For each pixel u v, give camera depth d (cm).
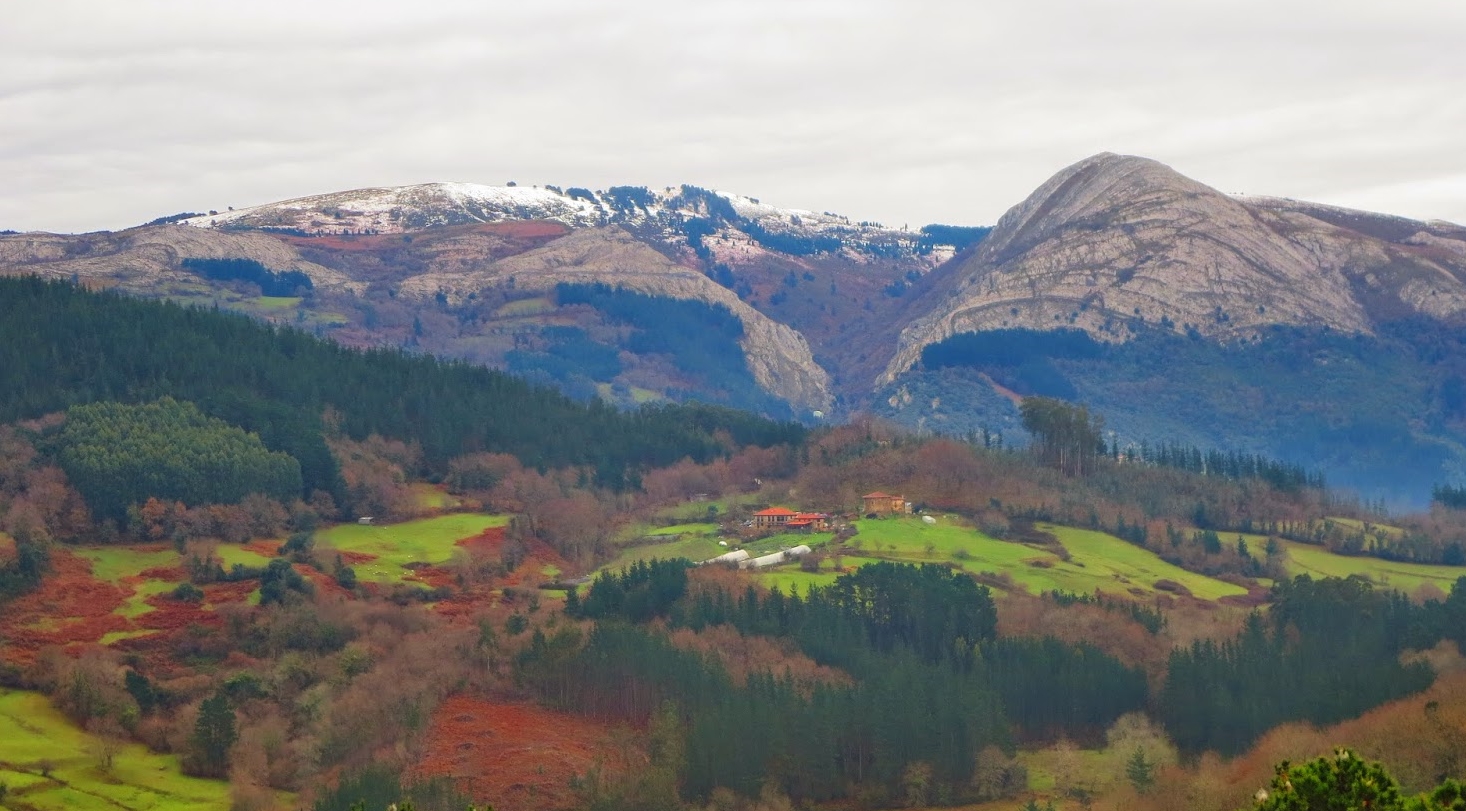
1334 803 9425
